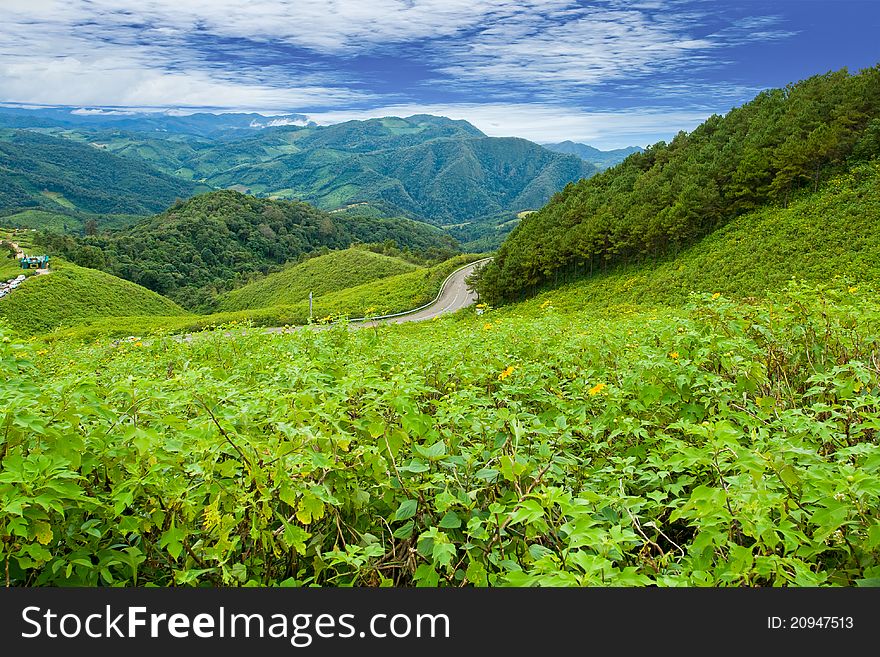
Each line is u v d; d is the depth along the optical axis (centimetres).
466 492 319
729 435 296
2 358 409
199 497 289
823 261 4197
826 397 484
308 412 326
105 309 9706
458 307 7869
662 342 640
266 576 308
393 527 341
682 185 6244
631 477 362
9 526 235
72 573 280
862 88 6147
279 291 12575
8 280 9562
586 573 229
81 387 321
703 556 275
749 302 696
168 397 338
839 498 273
